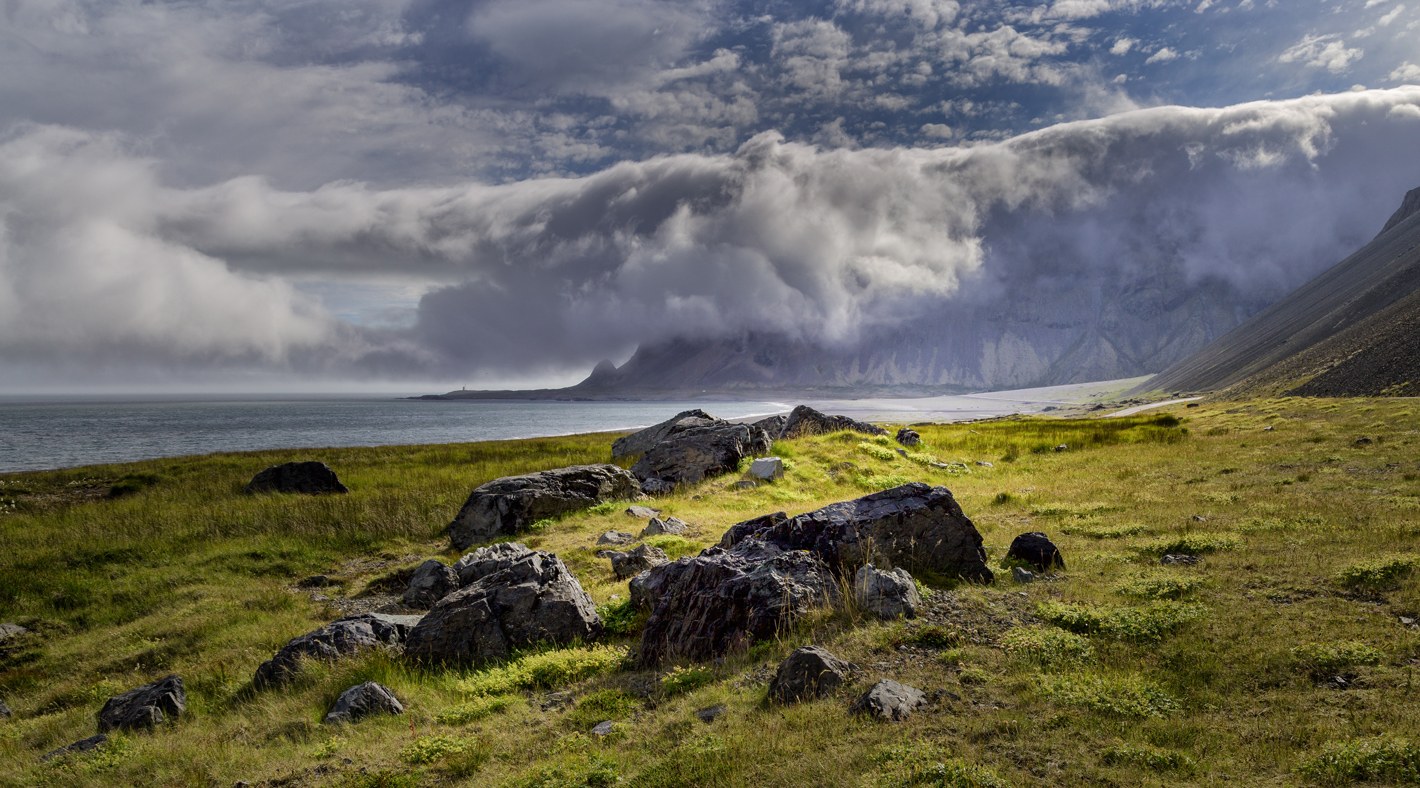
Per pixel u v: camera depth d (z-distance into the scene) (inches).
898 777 208.7
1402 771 185.2
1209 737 218.7
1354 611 309.6
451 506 1028.5
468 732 319.6
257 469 1625.2
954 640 321.7
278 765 309.0
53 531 948.6
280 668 453.1
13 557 824.3
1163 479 856.9
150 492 1328.7
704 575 403.9
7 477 1609.3
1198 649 285.0
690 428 1295.5
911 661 305.1
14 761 384.5
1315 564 382.0
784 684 291.0
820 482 1029.8
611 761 254.4
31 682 541.3
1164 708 241.0
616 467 1014.4
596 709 320.2
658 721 292.7
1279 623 302.8
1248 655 274.5
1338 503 567.5
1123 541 511.5
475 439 4192.9
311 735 348.5
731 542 482.3
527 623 453.1
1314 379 3619.6
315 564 808.3
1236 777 195.8
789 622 361.4
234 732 371.9
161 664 553.6
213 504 1109.1
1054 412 7047.2
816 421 1542.8
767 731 254.8
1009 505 757.3
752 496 957.8
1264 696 243.1
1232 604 333.1
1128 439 1501.0
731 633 371.6
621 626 460.4
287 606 668.7
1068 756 215.8
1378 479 687.7
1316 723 219.6
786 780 220.4
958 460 1254.3
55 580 753.0
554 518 893.8
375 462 1763.0
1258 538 470.0
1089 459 1180.5
